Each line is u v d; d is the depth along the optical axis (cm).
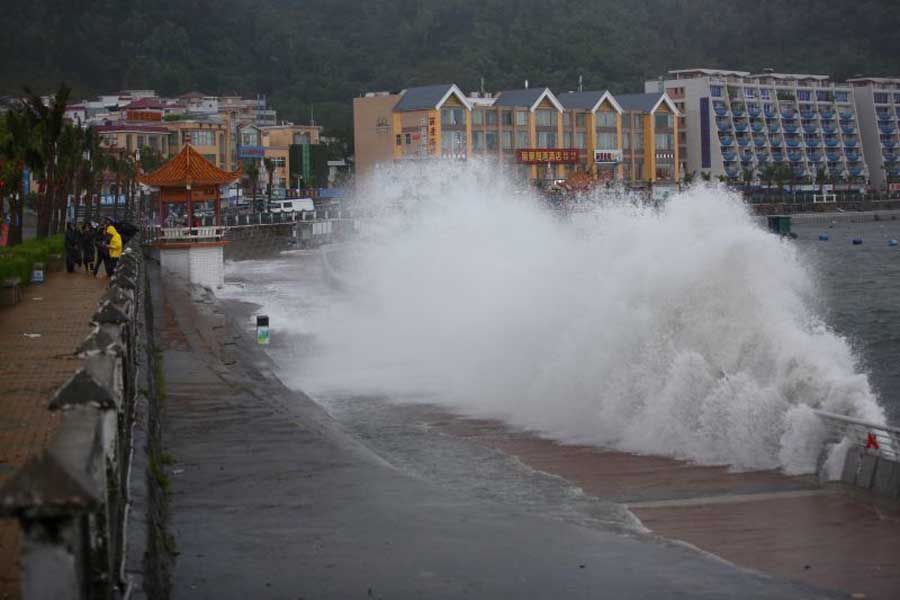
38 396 1888
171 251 5988
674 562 1334
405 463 2197
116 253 4612
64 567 650
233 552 1278
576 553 1338
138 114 14938
